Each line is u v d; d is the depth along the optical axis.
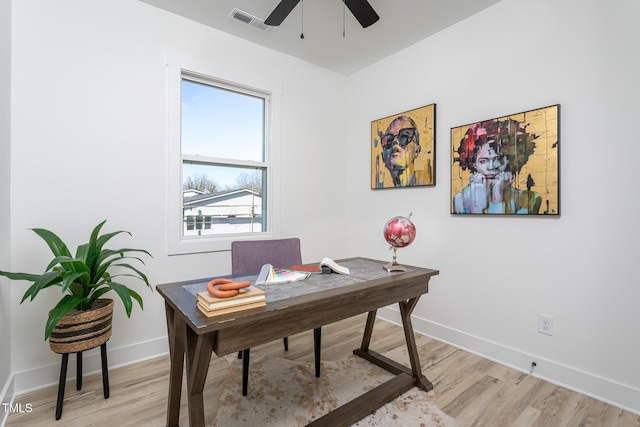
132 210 2.18
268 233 2.89
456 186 2.45
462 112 2.43
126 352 2.15
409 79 2.81
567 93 1.89
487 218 2.29
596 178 1.79
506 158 2.15
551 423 1.57
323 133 3.25
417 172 2.73
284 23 2.44
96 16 2.03
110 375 2.00
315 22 2.43
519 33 2.10
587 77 1.82
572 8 1.88
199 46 2.43
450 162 2.50
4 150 1.67
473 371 2.08
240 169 2.78
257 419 1.59
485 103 2.29
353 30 2.55
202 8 2.26
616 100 1.72
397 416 1.62
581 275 1.85
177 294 1.39
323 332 2.72
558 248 1.94
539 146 1.99
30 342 1.84
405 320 1.91
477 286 2.35
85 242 2.01
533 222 2.05
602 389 1.77
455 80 2.47
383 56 3.01
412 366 1.91
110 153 2.09
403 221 1.91
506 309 2.19
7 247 1.71
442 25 2.49
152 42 2.24
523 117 2.07
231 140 2.73
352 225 3.41
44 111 1.87
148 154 2.23
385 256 3.06
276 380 1.94
